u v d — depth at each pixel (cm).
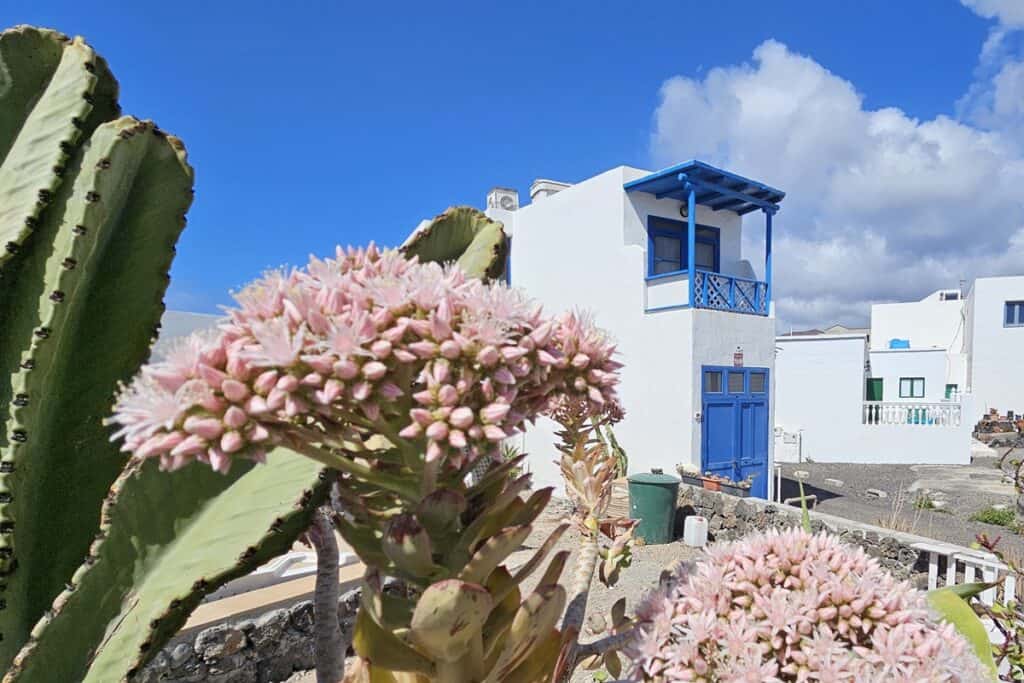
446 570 79
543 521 883
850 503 1241
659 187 1137
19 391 111
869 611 90
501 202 1472
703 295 1077
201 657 379
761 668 85
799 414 2145
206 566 106
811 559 97
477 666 81
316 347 63
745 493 831
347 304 70
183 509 116
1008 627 269
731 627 90
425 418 67
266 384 62
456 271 84
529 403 78
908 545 579
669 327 1073
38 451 119
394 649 81
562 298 1291
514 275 1436
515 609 96
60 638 106
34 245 120
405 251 151
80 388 125
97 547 110
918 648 86
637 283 1129
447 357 68
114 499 112
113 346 127
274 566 457
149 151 126
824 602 91
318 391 63
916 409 2050
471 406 71
